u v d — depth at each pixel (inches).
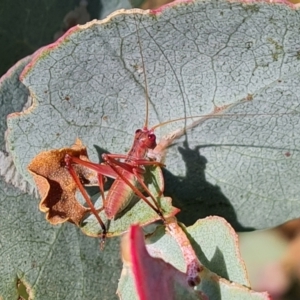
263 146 5.9
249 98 5.6
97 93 5.6
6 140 5.7
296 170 5.9
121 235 5.6
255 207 6.1
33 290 5.7
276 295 8.3
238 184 6.0
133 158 5.7
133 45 5.4
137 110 5.7
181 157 5.9
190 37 5.4
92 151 5.8
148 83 5.6
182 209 6.1
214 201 6.1
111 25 5.3
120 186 5.6
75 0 6.3
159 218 5.5
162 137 5.8
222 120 5.8
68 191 5.5
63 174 5.5
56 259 5.8
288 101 5.7
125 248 4.3
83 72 5.5
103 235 5.6
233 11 5.2
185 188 6.0
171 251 5.4
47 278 5.8
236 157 5.9
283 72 5.5
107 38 5.4
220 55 5.5
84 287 5.8
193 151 5.9
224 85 5.6
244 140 5.9
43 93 5.6
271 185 6.0
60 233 5.8
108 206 5.6
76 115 5.7
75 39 5.4
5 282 5.7
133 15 5.3
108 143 5.8
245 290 5.0
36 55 5.4
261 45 5.4
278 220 6.1
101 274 5.9
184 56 5.5
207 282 5.1
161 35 5.4
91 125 5.7
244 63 5.5
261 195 6.0
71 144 5.7
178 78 5.6
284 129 5.8
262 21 5.3
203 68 5.6
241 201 6.0
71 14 6.3
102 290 5.9
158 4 7.3
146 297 4.3
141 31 5.4
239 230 6.1
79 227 5.6
